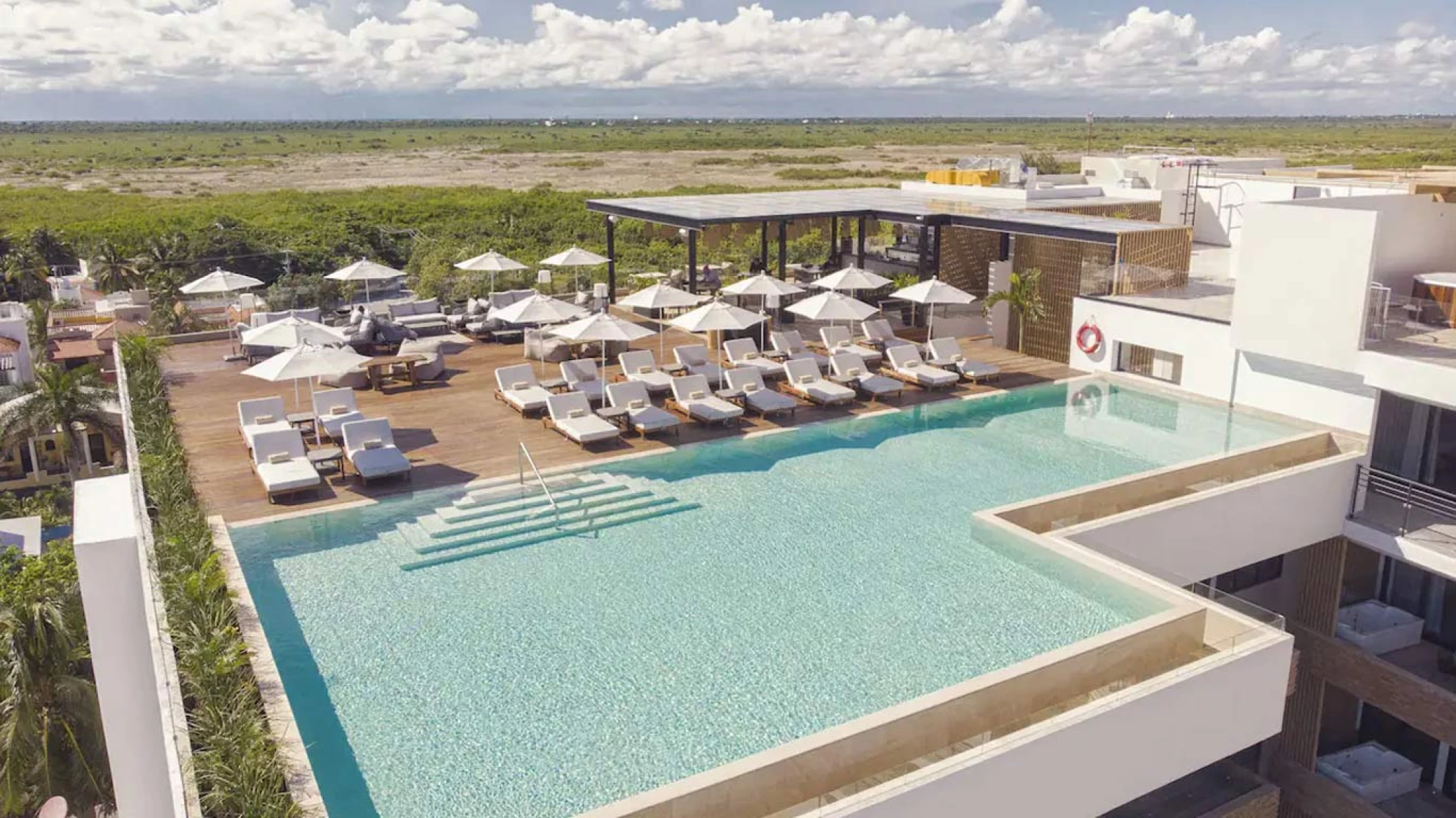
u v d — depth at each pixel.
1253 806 16.92
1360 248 16.20
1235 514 15.84
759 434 18.83
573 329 19.44
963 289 28.84
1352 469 17.27
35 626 20.55
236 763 8.62
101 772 21.09
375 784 8.96
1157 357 21.73
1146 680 10.56
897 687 10.45
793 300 27.89
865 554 13.71
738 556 13.65
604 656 11.08
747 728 9.77
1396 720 19.06
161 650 10.52
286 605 12.20
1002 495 15.92
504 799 8.77
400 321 26.52
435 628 11.70
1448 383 15.27
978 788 9.15
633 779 9.01
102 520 11.95
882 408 20.45
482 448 17.72
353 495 15.49
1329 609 18.03
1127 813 16.66
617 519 14.89
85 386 41.91
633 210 28.19
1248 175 32.22
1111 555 12.76
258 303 27.72
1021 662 10.48
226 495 15.45
